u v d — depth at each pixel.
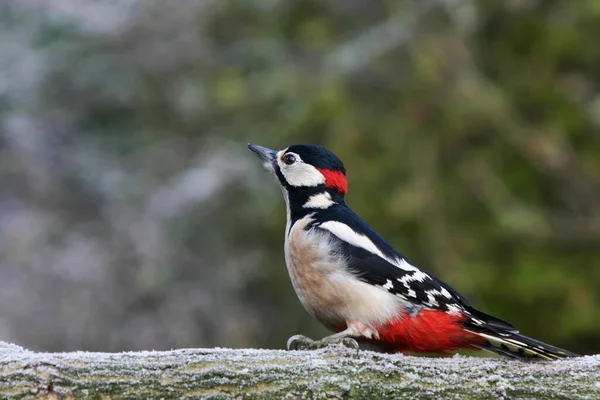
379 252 6.94
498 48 14.84
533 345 6.16
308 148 7.84
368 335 6.88
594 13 14.48
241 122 14.41
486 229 13.52
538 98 14.51
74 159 15.09
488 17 14.59
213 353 5.70
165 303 13.88
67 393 5.47
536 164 13.97
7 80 15.30
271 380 5.63
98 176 14.87
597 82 14.74
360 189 13.42
